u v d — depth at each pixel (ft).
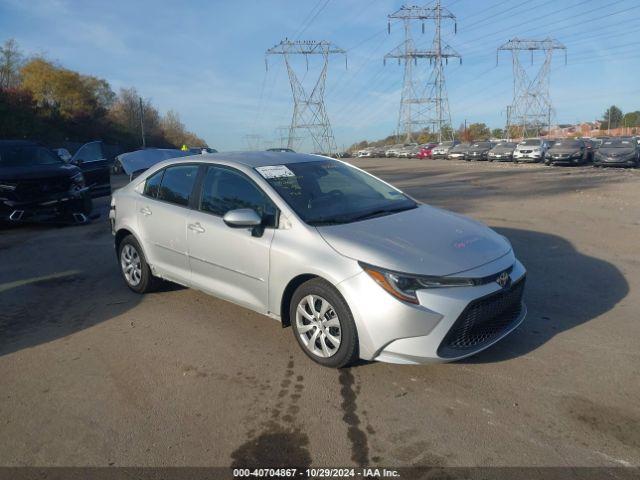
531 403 10.96
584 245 24.34
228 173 15.26
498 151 115.24
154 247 17.30
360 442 9.91
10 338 15.17
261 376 12.49
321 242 12.49
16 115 133.08
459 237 12.89
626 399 11.01
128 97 283.38
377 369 12.57
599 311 15.78
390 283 11.27
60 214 33.17
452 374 12.23
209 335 14.93
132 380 12.49
